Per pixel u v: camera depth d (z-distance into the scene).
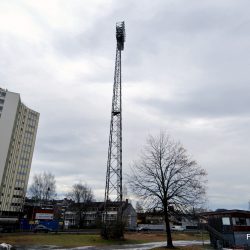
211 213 39.16
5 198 107.75
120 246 35.81
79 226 89.31
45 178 100.81
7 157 99.81
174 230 90.12
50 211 74.12
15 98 104.81
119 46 55.97
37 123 130.75
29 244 33.72
